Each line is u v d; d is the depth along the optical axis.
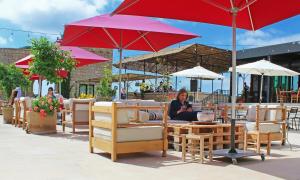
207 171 4.60
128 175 4.26
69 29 8.15
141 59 19.83
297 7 5.78
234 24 5.70
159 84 19.36
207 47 17.17
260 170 4.73
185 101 7.94
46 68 9.98
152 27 7.93
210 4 5.97
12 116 11.52
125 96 18.69
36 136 8.16
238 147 6.79
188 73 14.97
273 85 22.27
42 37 10.07
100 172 4.39
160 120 7.61
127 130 5.30
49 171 4.37
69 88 21.19
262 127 7.28
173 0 5.79
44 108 8.72
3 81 18.56
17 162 4.90
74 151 5.99
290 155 6.16
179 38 8.41
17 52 25.58
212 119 6.66
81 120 8.97
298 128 13.45
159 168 4.73
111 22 7.95
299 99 17.41
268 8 6.04
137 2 5.74
